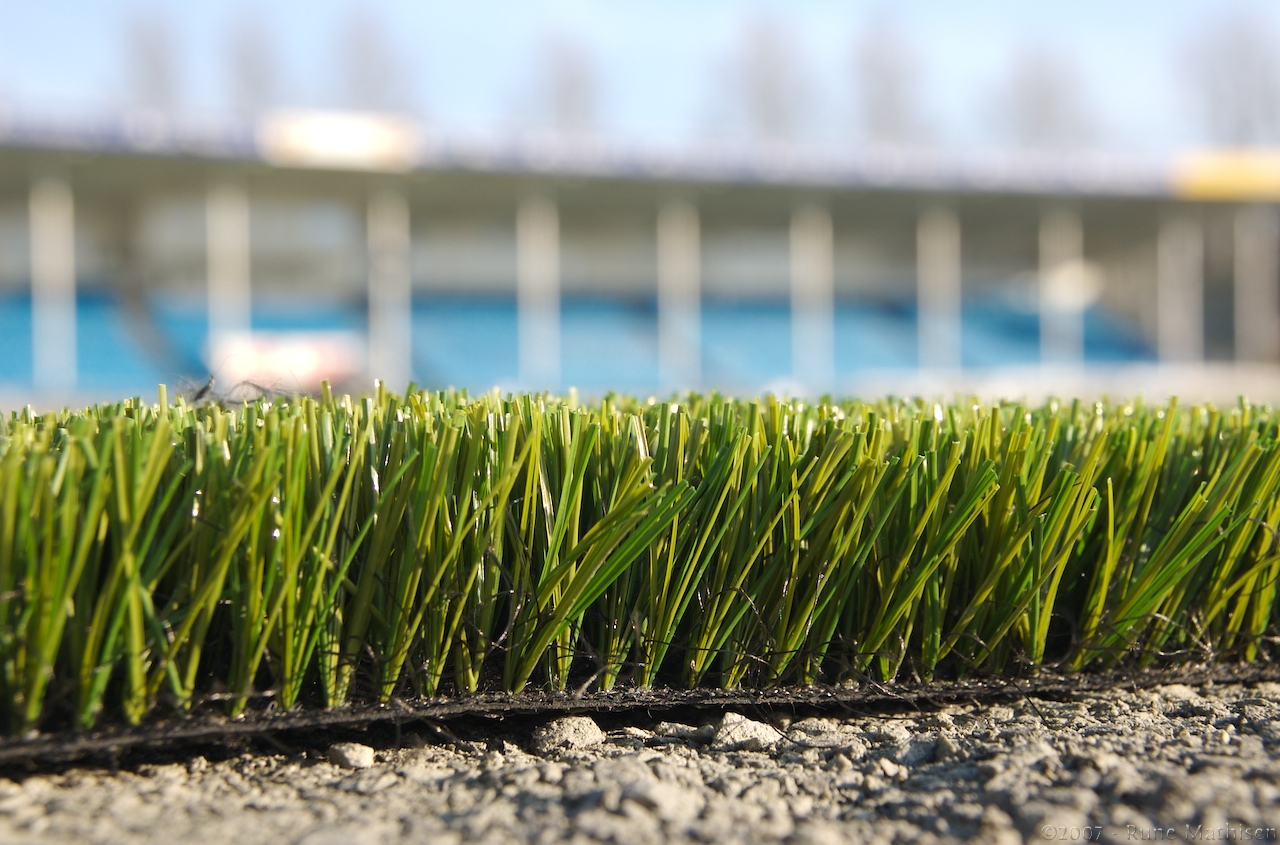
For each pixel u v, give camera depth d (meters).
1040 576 0.33
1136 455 0.34
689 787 0.30
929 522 0.32
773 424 0.33
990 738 0.31
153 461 0.29
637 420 0.31
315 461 0.30
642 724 0.33
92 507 0.29
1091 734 0.31
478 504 0.31
